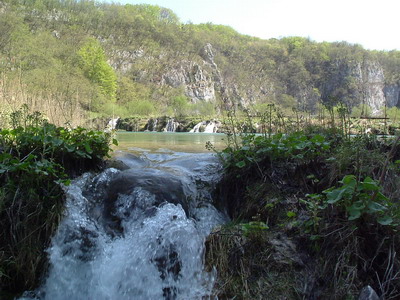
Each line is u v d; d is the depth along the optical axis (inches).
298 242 112.7
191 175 163.3
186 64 3395.7
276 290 102.0
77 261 120.5
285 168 149.7
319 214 116.1
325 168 143.9
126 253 120.9
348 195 102.7
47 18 3063.5
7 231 116.9
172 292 113.4
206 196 154.5
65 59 2055.9
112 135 231.9
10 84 344.5
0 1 2903.5
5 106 271.0
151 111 2037.4
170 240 118.9
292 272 105.4
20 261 112.9
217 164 175.6
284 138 170.7
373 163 133.4
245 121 239.8
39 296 112.5
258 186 144.7
